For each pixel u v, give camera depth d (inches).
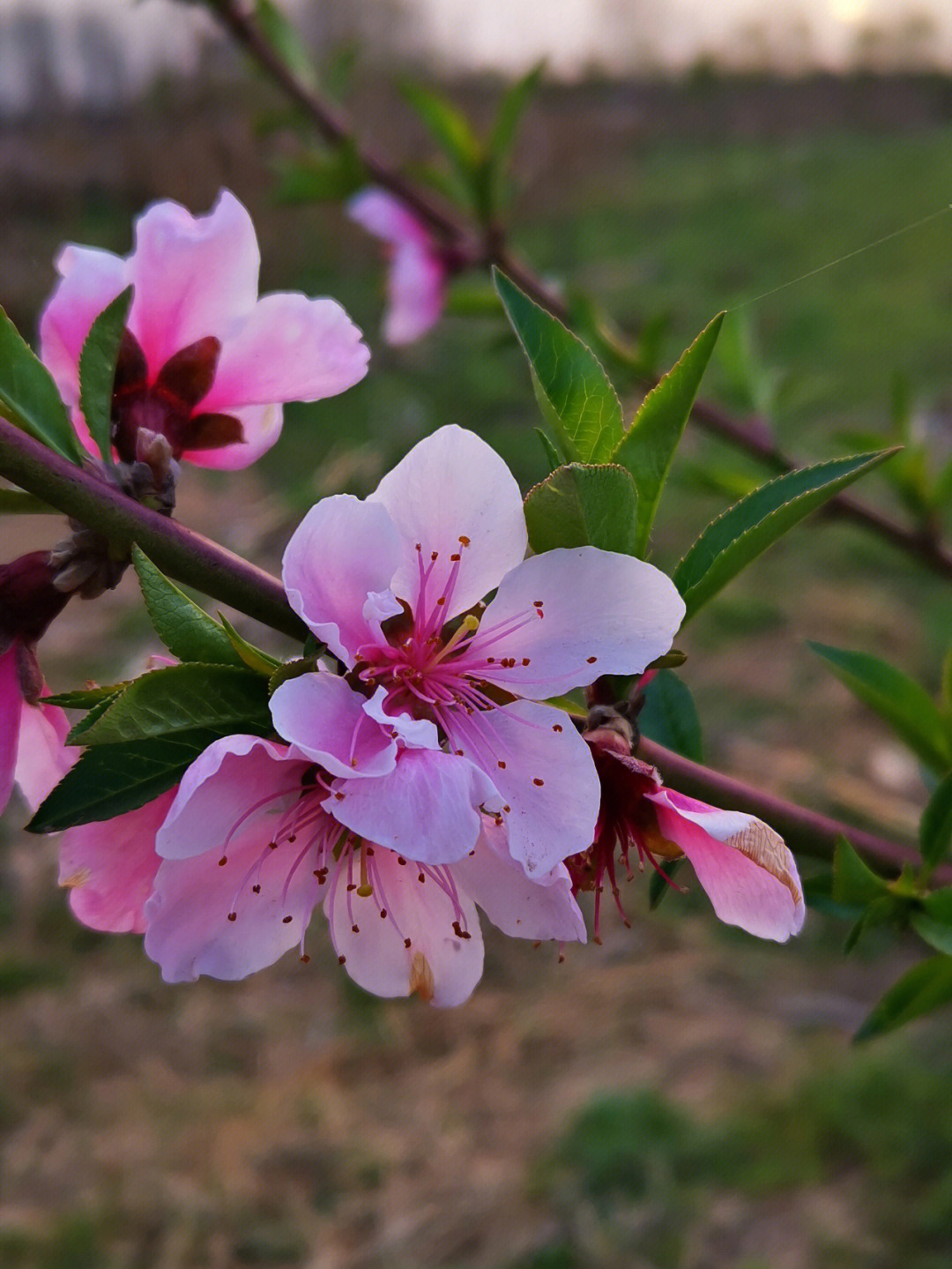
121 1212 22.2
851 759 29.7
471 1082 24.4
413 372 48.0
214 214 7.3
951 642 32.9
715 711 32.0
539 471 38.7
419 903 6.9
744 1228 21.0
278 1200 22.4
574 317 15.0
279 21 17.4
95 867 6.6
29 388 6.6
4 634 6.7
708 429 15.1
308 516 6.1
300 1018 26.2
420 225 17.6
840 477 6.6
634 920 27.8
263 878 6.6
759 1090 23.3
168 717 6.0
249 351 7.3
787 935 6.2
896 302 51.6
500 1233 21.5
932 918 7.8
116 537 6.5
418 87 16.5
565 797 6.2
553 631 6.3
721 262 57.5
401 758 6.0
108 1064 25.2
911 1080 23.0
